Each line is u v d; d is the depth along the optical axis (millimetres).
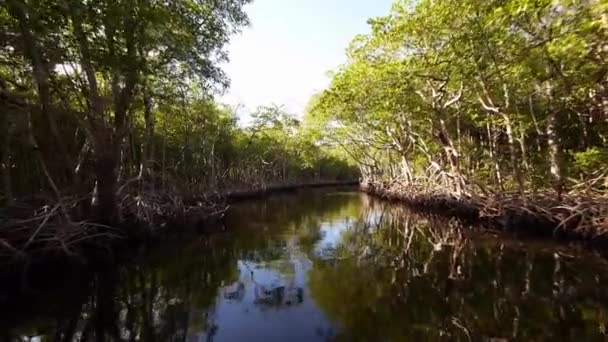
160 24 13188
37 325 8477
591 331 7539
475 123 25594
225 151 44594
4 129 13898
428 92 23609
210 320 8805
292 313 9148
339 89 25469
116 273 12734
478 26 14391
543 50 14109
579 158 15750
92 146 15539
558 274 11508
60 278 12047
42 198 15242
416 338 7539
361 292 10531
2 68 14586
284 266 13695
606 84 15367
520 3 12422
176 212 21938
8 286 11031
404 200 36688
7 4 10469
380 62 20828
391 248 16766
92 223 13930
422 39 17297
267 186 59562
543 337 7336
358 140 43000
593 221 14492
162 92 16562
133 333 8094
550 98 17891
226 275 12586
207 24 15812
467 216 22766
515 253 14406
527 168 20766
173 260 14664
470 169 27703
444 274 12062
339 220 26594
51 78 13453
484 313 8711
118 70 13141
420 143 31469
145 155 21234
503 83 17938
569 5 12219
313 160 70312
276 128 48625
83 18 12016
